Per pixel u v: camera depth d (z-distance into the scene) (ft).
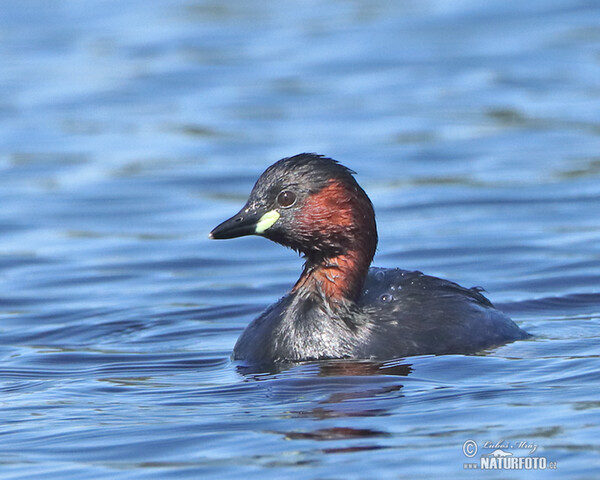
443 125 77.82
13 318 48.88
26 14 109.70
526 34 97.55
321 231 40.75
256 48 97.45
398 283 42.80
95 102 85.87
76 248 59.36
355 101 83.82
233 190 67.92
